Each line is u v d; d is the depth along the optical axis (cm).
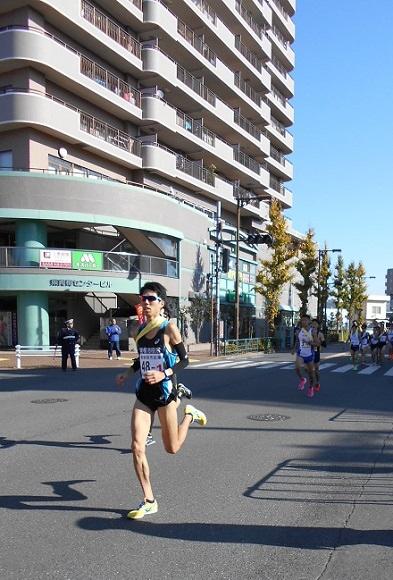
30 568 371
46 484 556
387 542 416
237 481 568
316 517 468
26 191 2531
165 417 481
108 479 573
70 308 3000
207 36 3984
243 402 1112
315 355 1245
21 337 2605
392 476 593
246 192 4738
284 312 5369
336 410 1020
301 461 652
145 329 477
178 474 593
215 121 4125
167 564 377
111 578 357
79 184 2631
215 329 3148
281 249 4053
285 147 5962
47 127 2558
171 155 3403
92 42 2841
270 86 5197
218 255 2956
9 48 2448
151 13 3181
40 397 1193
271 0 5244
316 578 358
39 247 2558
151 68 3200
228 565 376
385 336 2227
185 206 3338
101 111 3036
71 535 427
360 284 6712
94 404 1082
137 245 3064
